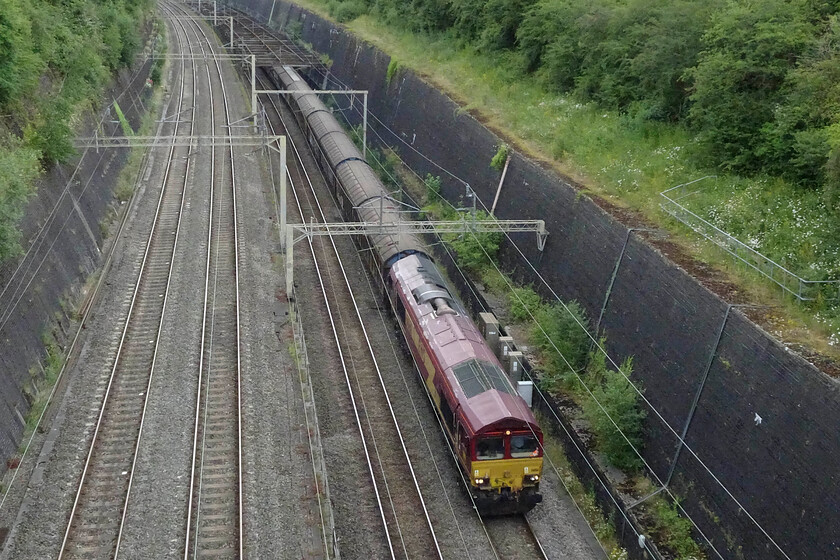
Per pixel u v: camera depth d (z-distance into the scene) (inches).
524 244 1179.3
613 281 924.0
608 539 750.5
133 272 1188.5
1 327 807.1
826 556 561.6
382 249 1163.3
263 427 837.8
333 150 1567.4
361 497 784.9
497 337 1023.0
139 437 796.0
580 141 1219.9
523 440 753.6
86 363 938.1
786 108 892.0
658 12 1226.0
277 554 663.8
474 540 735.7
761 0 954.1
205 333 1016.9
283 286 1216.2
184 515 698.8
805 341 649.6
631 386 821.2
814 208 831.1
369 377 1006.4
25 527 673.6
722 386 706.8
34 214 974.4
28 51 1087.0
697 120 1055.0
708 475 701.9
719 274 788.0
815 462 586.9
